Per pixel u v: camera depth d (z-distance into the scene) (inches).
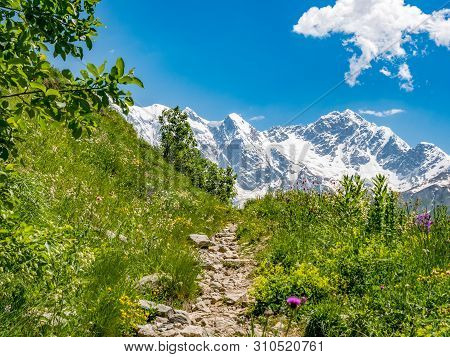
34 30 183.3
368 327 238.1
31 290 218.8
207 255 476.7
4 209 207.6
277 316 285.6
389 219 412.2
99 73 176.2
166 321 272.5
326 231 435.5
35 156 461.1
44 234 210.1
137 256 367.9
